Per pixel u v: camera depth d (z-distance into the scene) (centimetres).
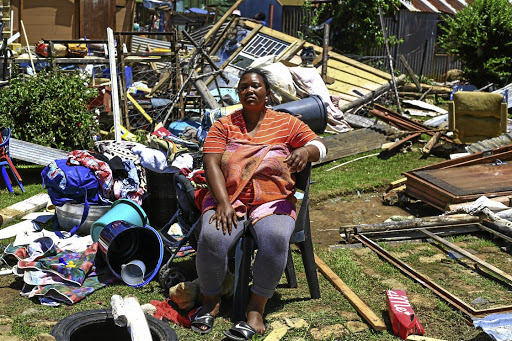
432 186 655
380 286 446
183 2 2214
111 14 1886
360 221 634
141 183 581
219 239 357
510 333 351
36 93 834
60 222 568
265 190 372
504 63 1545
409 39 2045
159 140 589
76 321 352
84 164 557
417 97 1552
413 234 570
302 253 413
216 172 372
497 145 893
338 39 1817
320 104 852
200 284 375
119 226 450
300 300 418
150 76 1441
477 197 632
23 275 430
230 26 1486
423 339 358
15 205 649
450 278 470
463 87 1591
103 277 448
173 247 493
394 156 931
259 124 390
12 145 779
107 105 1007
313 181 771
